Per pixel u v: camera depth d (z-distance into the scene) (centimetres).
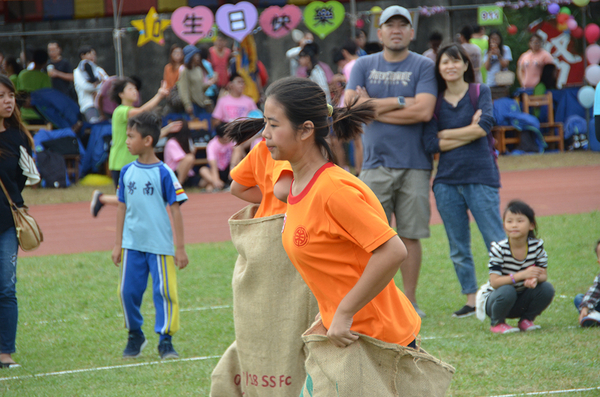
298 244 501
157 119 942
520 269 942
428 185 1091
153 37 2738
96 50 3400
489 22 3025
